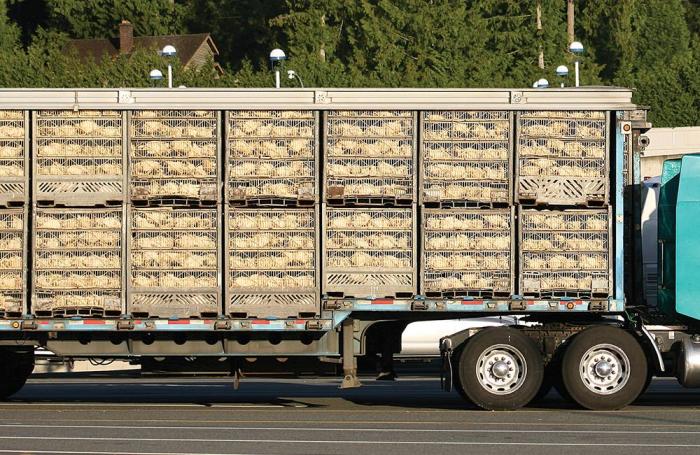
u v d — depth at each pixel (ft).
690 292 134.00
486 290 134.62
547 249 135.03
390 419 127.24
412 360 156.76
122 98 134.31
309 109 134.31
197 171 134.41
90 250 134.62
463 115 134.72
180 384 183.52
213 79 408.05
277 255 134.72
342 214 134.51
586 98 135.03
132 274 134.72
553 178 134.82
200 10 618.85
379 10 454.40
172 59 408.87
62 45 579.48
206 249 134.72
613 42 520.01
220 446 109.09
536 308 134.62
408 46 448.65
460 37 443.32
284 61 411.34
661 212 136.46
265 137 134.31
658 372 136.56
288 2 490.90
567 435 115.34
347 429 119.44
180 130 134.51
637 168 135.74
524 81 435.12
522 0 480.23
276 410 136.46
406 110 134.41
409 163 134.51
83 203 134.31
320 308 134.51
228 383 185.57
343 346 136.36
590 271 135.03
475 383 133.49
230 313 134.41
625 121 134.92
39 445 109.91
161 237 134.72
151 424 123.24
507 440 112.37
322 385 179.11
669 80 441.68
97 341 137.28
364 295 134.41
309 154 134.41
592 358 133.59
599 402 133.39
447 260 134.51
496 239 134.72
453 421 125.49
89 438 113.70
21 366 148.15
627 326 136.87
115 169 134.51
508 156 134.62
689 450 107.04
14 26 581.94
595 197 134.92
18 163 134.51
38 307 134.41
